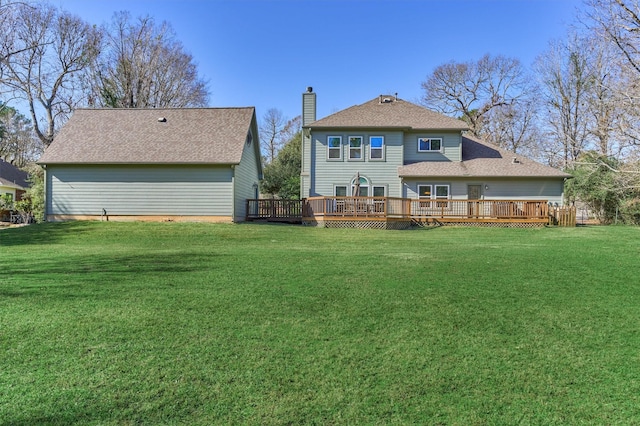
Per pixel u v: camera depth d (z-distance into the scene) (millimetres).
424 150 23141
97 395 3195
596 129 16531
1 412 2957
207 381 3432
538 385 3414
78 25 28891
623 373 3617
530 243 12719
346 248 11344
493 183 21875
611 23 13883
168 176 18516
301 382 3434
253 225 17531
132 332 4473
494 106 41156
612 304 5605
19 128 46562
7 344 4121
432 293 6105
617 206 22234
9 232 15000
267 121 56562
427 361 3836
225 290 6262
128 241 13297
